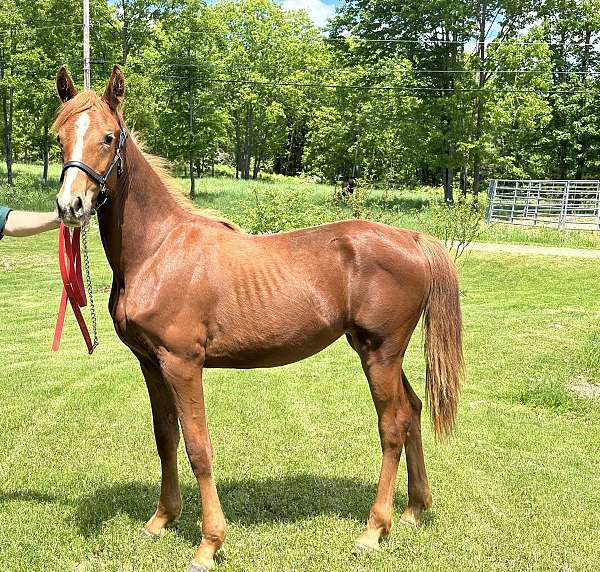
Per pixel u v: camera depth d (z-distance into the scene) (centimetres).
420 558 330
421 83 2980
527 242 2000
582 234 2059
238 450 481
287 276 330
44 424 536
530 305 1119
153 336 317
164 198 334
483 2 2872
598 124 3300
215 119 3120
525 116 2803
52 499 399
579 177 3512
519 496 400
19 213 362
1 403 588
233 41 4144
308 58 4372
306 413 565
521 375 672
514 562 326
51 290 1286
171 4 3098
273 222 1357
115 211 318
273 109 4212
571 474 433
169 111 3083
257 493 409
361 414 563
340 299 338
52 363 744
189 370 320
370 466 452
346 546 343
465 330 897
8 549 336
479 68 2861
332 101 3731
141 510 386
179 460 468
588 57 3503
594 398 601
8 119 3422
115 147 308
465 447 482
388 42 3055
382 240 343
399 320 341
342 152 3588
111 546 343
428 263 353
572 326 913
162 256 322
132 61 3027
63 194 285
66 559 329
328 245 342
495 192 2533
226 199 2995
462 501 393
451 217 1432
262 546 342
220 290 322
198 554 321
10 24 3067
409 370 731
